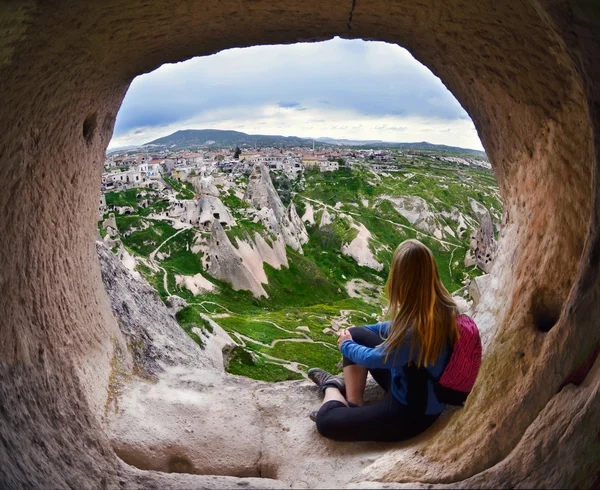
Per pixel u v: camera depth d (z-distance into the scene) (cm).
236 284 5191
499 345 334
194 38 426
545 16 233
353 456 361
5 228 321
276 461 389
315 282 5962
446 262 7244
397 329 317
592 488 220
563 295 315
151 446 397
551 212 354
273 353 3219
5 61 263
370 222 8688
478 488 257
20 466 252
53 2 254
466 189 10344
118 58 401
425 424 341
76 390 385
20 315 337
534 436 262
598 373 246
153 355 580
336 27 444
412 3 364
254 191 7250
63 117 385
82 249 510
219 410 454
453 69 449
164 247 5431
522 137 405
